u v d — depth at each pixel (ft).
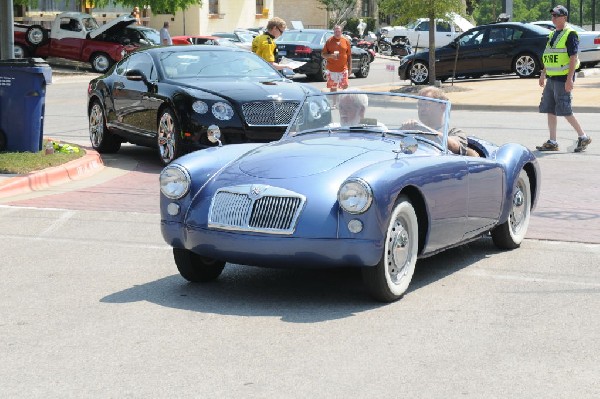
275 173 22.88
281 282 24.97
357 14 253.65
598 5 422.00
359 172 21.84
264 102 44.65
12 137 44.75
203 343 19.54
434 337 19.98
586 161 47.21
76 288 24.26
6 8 49.06
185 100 44.34
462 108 76.59
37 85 44.42
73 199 37.42
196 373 17.69
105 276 25.59
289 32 114.32
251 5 201.77
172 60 47.85
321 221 21.61
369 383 17.13
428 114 26.30
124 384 17.12
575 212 34.86
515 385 17.04
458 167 24.72
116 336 20.06
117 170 45.37
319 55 109.91
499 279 25.27
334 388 16.87
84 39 120.16
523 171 29.04
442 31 157.17
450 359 18.52
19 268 26.50
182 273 24.57
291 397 16.43
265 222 21.94
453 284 24.71
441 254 28.45
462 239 25.79
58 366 18.13
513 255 28.30
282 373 17.67
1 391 16.83
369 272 22.18
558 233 31.40
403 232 22.82
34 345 19.45
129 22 120.57
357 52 117.91
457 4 95.71
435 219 23.72
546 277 25.49
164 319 21.36
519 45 100.94
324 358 18.56
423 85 96.22
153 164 47.39
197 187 23.32
